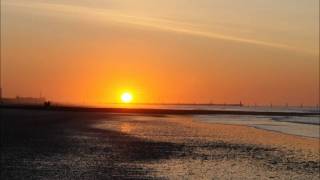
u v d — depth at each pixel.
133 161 29.22
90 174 23.86
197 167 27.25
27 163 26.98
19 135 46.38
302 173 25.69
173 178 23.44
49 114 102.56
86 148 35.94
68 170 24.84
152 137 48.88
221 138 49.94
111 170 25.39
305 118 123.69
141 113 138.88
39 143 38.78
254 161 30.50
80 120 81.62
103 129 59.12
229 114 150.38
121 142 41.88
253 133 59.03
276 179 23.75
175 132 57.97
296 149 39.03
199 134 55.47
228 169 26.67
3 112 108.12
